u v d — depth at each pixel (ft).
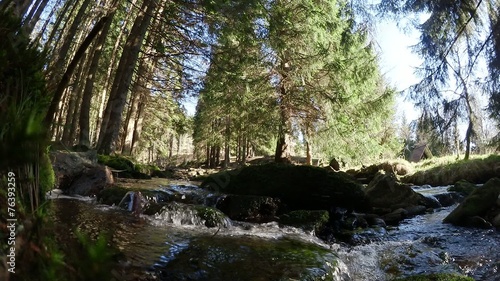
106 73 69.67
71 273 2.38
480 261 14.47
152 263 10.34
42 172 5.80
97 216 16.96
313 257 12.68
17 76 4.34
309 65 47.83
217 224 18.38
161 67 65.46
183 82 51.65
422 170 52.95
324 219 20.93
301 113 54.85
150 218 18.37
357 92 51.70
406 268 13.96
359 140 54.44
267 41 42.24
